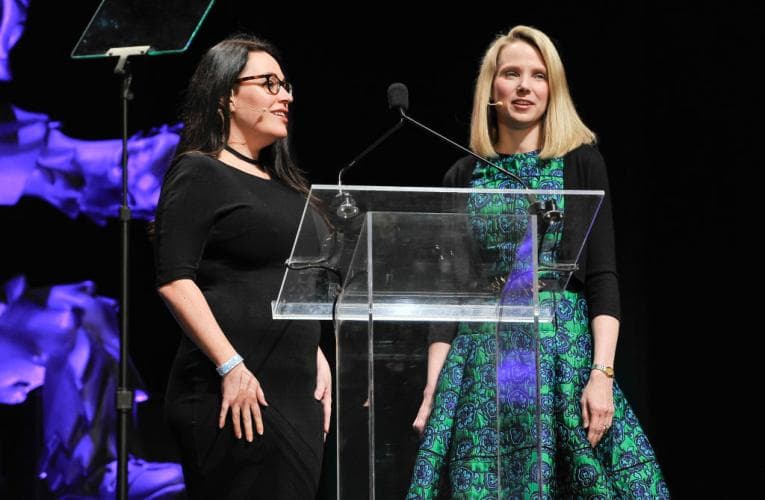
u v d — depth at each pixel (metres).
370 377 4.76
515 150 6.96
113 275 11.05
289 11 11.06
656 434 10.70
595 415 6.26
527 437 4.92
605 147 10.80
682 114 10.63
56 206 11.09
